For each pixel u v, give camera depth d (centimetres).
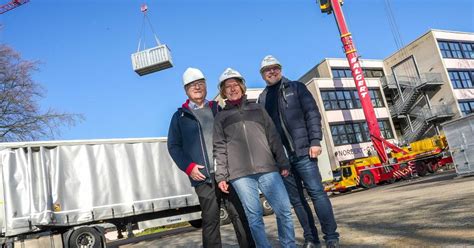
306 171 423
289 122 432
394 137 3906
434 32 4009
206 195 400
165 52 2128
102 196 1062
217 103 444
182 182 1223
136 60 2150
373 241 446
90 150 1080
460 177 1304
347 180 2184
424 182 1553
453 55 4038
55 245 955
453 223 465
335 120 3597
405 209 697
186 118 416
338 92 3731
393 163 2391
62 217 982
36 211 934
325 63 3956
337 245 410
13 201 918
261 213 364
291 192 446
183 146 415
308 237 441
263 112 378
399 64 4275
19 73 2466
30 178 948
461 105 3850
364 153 3600
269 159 364
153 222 1184
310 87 3722
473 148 1240
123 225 1136
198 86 421
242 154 364
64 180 1012
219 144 374
